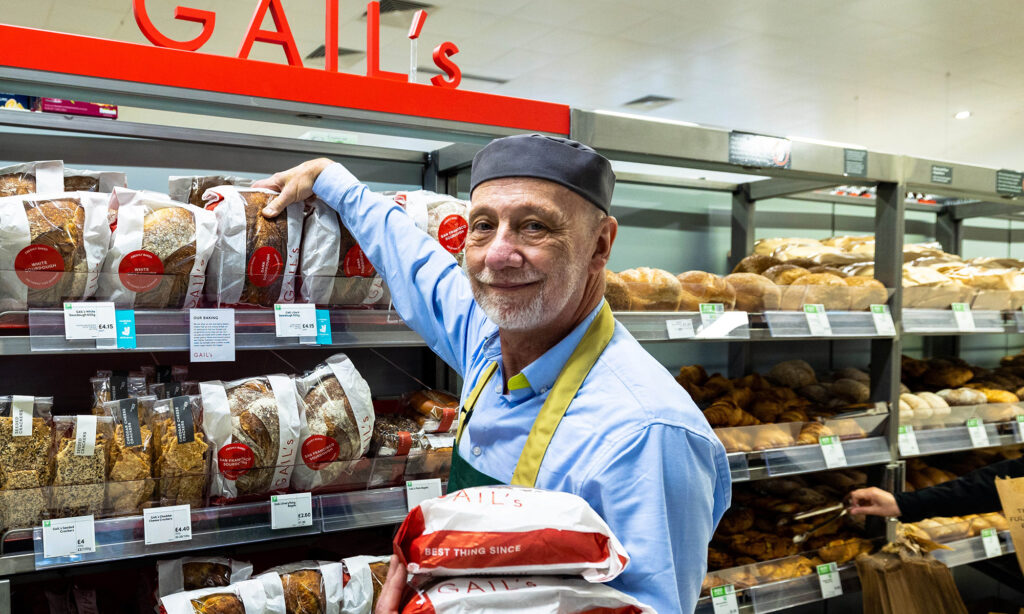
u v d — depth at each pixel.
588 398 1.03
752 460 2.14
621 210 2.68
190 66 1.38
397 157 2.15
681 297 2.12
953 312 2.60
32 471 1.30
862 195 3.30
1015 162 12.46
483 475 1.14
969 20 6.27
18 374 1.73
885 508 2.31
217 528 1.42
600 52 7.11
